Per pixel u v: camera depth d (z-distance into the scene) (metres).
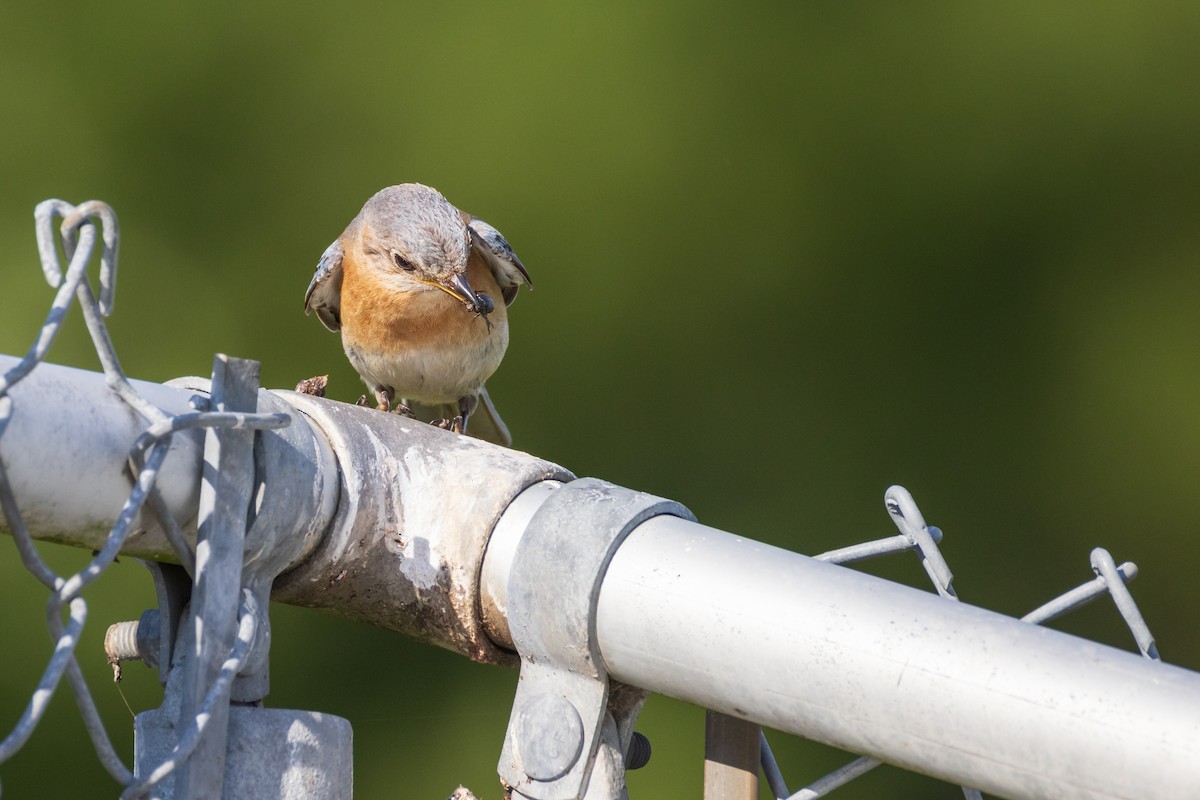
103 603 14.32
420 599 4.55
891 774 14.53
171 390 3.89
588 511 4.29
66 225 3.38
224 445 3.84
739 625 4.00
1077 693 3.58
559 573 4.24
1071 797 3.61
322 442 4.41
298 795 3.97
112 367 3.60
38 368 3.54
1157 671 3.58
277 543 4.14
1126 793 3.52
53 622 3.35
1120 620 16.20
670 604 4.10
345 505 4.38
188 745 3.62
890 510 5.30
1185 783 3.45
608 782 4.34
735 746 4.53
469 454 4.64
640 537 4.24
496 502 4.50
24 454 3.44
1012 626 3.75
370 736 14.88
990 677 3.67
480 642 4.57
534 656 4.36
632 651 4.20
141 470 3.60
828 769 14.56
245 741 3.92
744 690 4.04
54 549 14.44
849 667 3.84
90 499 3.60
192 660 3.79
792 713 3.99
